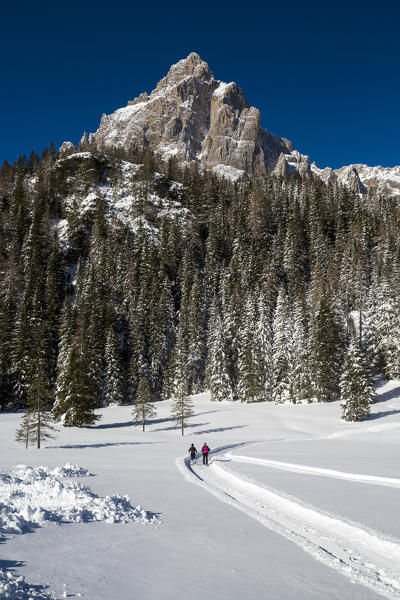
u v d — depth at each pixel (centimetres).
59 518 1066
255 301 8675
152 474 2228
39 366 4481
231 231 13312
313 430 5475
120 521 1112
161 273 11075
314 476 2030
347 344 7969
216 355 8031
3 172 16675
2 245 11888
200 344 8994
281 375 7381
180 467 2523
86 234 13500
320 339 7125
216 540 977
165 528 1075
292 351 7394
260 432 5297
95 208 14112
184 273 10962
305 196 15088
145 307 9706
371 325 8150
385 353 7700
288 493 1566
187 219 14775
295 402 7138
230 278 10625
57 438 4856
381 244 11219
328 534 1080
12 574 668
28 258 11494
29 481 1650
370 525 1105
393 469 2159
